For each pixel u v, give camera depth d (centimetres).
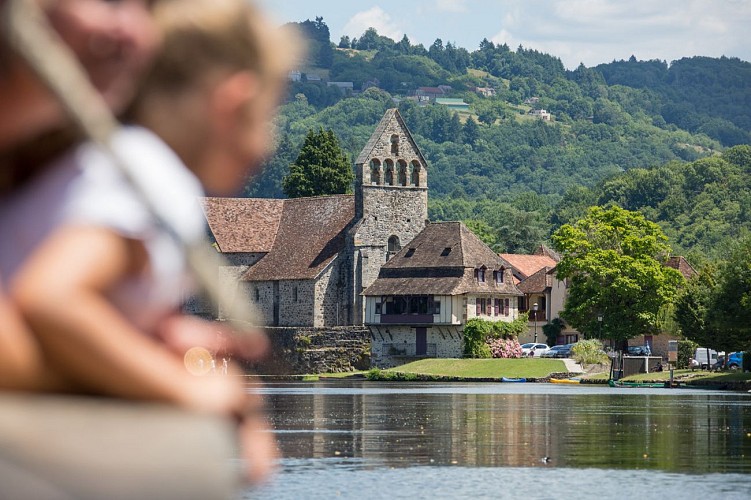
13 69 277
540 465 3005
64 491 270
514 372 12006
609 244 13012
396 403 6638
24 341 267
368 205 13862
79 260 277
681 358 14125
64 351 270
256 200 15100
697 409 5972
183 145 316
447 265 13525
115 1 297
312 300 13838
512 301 13988
